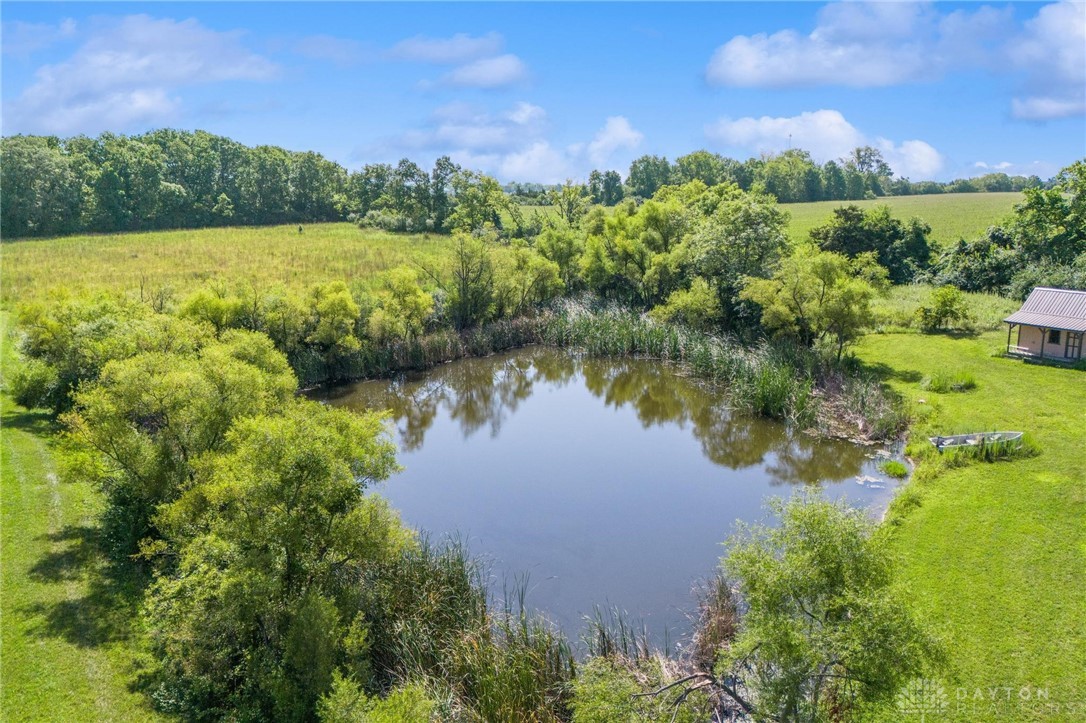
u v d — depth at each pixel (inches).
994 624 649.6
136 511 868.0
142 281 2235.5
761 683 477.1
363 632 616.7
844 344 1598.2
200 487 740.0
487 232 2716.5
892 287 2272.4
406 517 1042.1
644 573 865.5
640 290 2255.2
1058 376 1373.0
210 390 854.5
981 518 848.3
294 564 653.3
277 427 645.9
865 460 1151.6
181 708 597.0
